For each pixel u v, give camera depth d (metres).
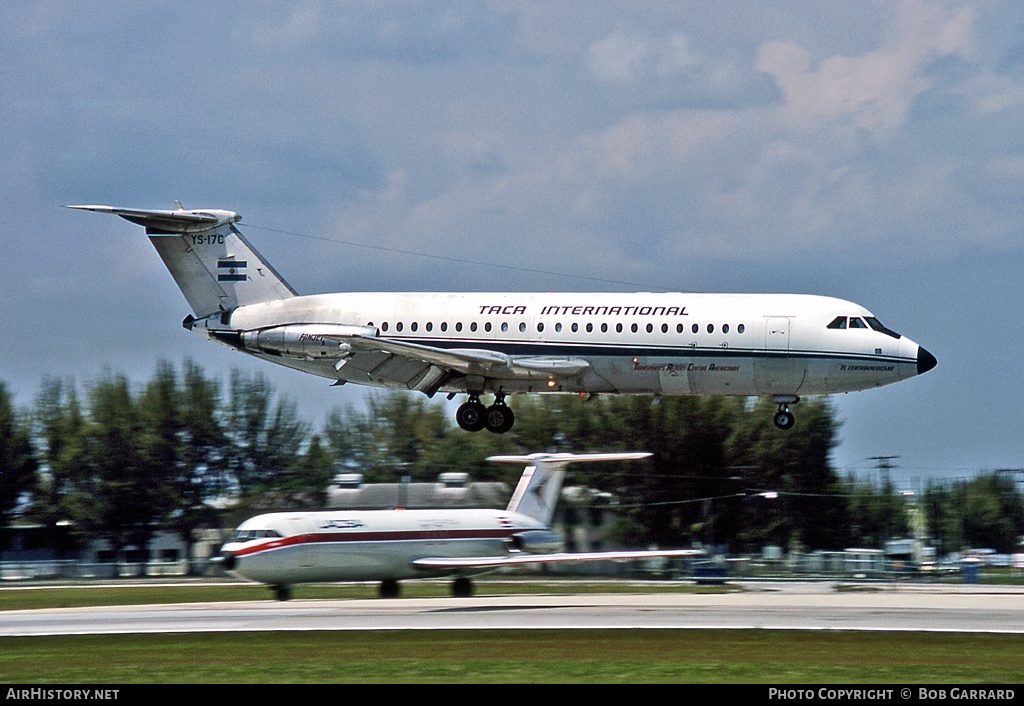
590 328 172.25
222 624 124.44
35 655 104.69
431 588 177.38
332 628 118.38
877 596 159.75
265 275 187.00
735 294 174.12
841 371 168.38
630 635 111.88
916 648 104.44
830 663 96.88
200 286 188.25
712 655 100.56
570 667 94.88
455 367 173.50
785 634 112.44
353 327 178.50
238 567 149.88
